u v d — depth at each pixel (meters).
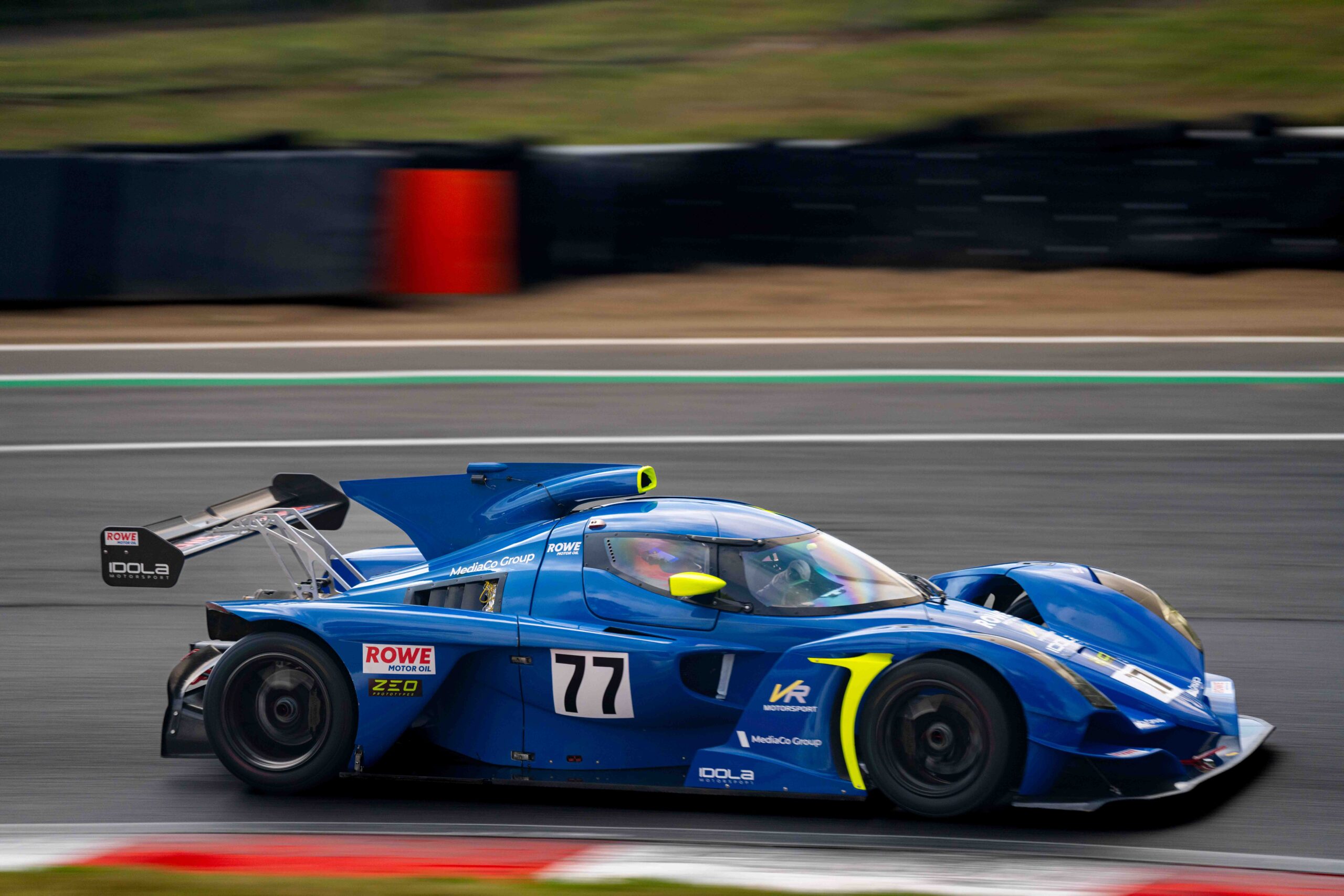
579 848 16.11
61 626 27.22
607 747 18.28
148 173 54.25
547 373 48.66
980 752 16.39
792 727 17.36
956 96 74.69
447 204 56.84
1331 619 26.84
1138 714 17.20
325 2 100.56
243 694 18.52
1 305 54.88
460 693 18.83
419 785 19.09
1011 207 58.31
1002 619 18.64
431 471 37.81
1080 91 74.00
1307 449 39.38
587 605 18.66
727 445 40.41
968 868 15.28
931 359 50.09
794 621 18.06
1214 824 16.97
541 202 58.22
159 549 19.78
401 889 14.27
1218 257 57.88
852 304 56.34
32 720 22.19
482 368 49.38
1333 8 81.56
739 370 49.00
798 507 34.72
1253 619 26.92
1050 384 46.62
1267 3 83.75
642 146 60.12
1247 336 51.88
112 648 25.88
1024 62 79.25
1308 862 15.71
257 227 55.25
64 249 54.31
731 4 94.88
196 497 36.00
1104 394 45.44
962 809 16.42
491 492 21.11
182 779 19.55
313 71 85.25
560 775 18.34
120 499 35.91
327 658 18.27
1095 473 37.44
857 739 17.09
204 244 54.97
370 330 54.22
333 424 42.84
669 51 86.38
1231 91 72.06
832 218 58.97
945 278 58.62
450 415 43.81
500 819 17.53
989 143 58.53
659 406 44.75
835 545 19.67
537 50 88.06
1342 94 69.75
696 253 59.25
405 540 32.41
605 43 88.81
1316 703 22.14
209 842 16.78
